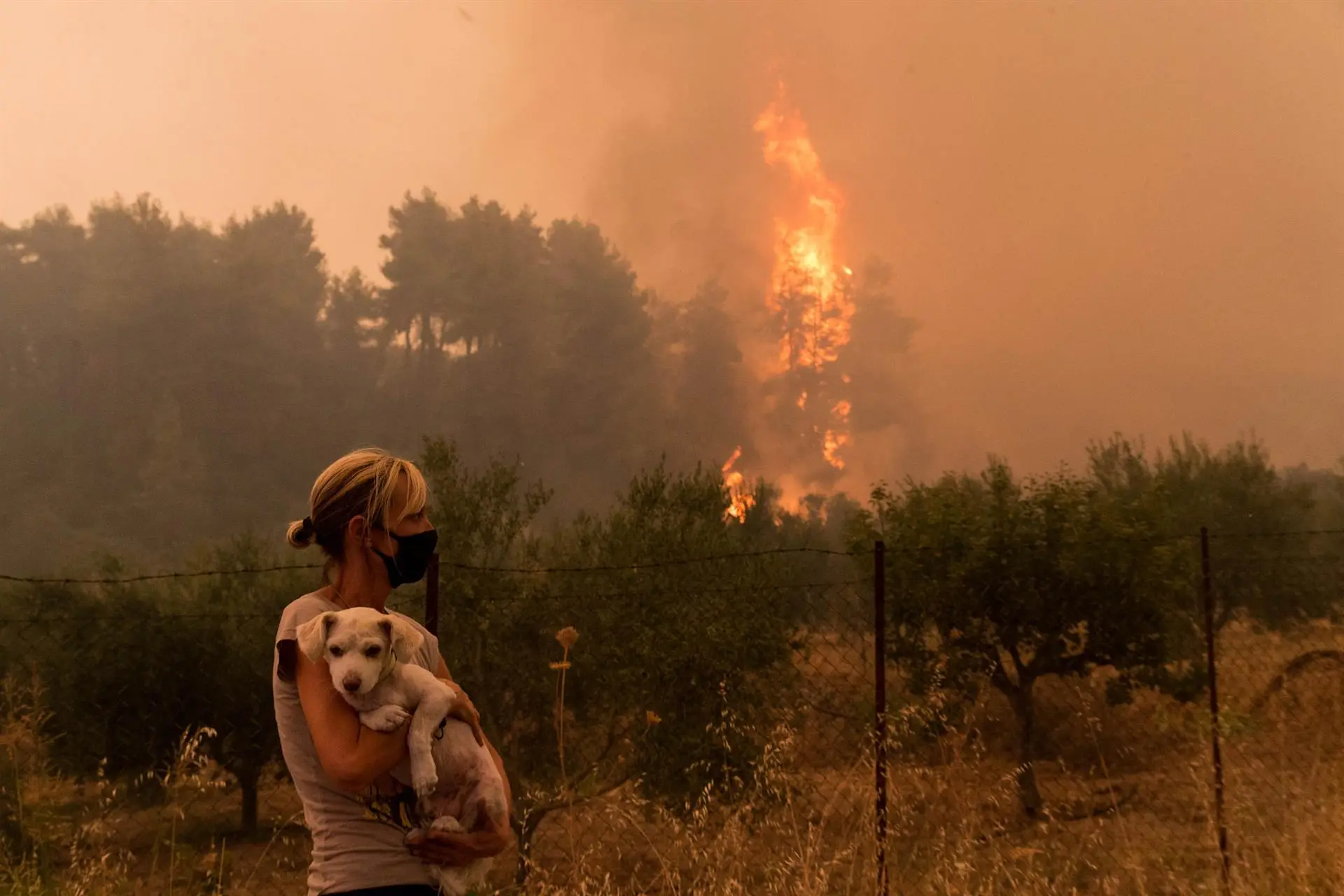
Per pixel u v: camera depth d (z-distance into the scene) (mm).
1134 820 6676
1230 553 16672
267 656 11680
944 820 5195
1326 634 10453
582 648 9242
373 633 2092
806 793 5258
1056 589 10859
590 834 5516
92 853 5070
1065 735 10594
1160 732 9352
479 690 9055
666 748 8258
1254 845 5562
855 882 4574
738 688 8430
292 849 7660
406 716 2084
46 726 8008
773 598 9023
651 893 4723
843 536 11805
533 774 8961
